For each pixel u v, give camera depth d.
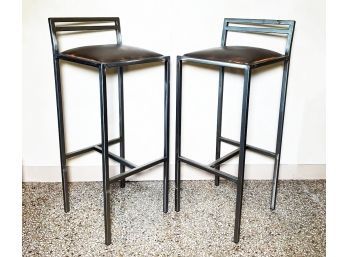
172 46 2.06
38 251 1.63
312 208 2.02
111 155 1.97
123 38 2.03
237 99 2.18
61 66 2.05
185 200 2.09
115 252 1.64
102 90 1.53
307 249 1.68
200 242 1.72
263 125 2.24
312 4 2.02
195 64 2.10
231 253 1.64
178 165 1.90
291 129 2.25
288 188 2.24
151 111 2.18
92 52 1.59
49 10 1.96
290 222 1.89
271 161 2.29
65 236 1.74
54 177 2.26
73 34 1.99
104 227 1.82
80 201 2.05
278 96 2.18
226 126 2.24
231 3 2.01
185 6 2.00
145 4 1.98
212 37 2.05
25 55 2.01
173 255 1.63
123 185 2.22
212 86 2.15
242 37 2.06
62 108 1.95
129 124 2.19
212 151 2.28
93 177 2.28
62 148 1.87
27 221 1.85
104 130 1.57
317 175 2.31
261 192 2.19
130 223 1.86
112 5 1.97
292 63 2.12
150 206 2.02
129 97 2.14
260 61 1.57
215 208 2.01
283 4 2.02
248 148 2.05
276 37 2.06
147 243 1.71
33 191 2.15
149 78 2.12
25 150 2.19
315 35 2.07
